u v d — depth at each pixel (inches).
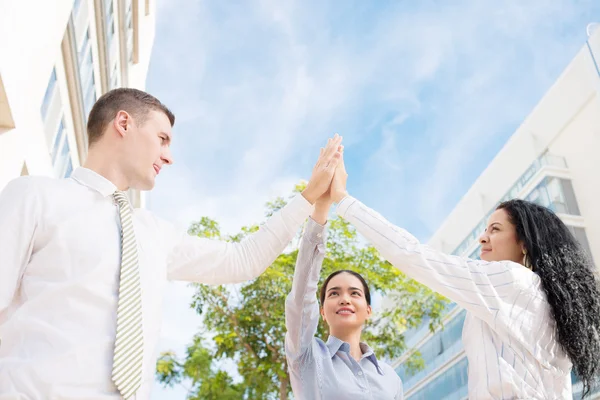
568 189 623.5
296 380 114.7
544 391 84.0
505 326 84.9
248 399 437.7
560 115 651.5
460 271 88.4
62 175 413.7
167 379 492.4
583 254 96.3
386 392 114.3
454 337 701.3
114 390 69.7
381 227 97.3
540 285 91.4
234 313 402.6
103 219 80.0
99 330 71.6
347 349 117.9
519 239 99.6
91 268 74.4
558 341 88.7
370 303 128.1
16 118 259.6
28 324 69.7
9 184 78.3
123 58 574.6
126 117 89.2
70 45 355.6
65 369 67.7
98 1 421.1
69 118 401.1
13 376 66.4
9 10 224.8
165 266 85.5
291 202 105.3
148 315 78.2
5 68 230.4
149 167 89.5
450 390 706.2
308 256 115.6
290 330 116.0
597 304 92.2
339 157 110.8
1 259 71.1
